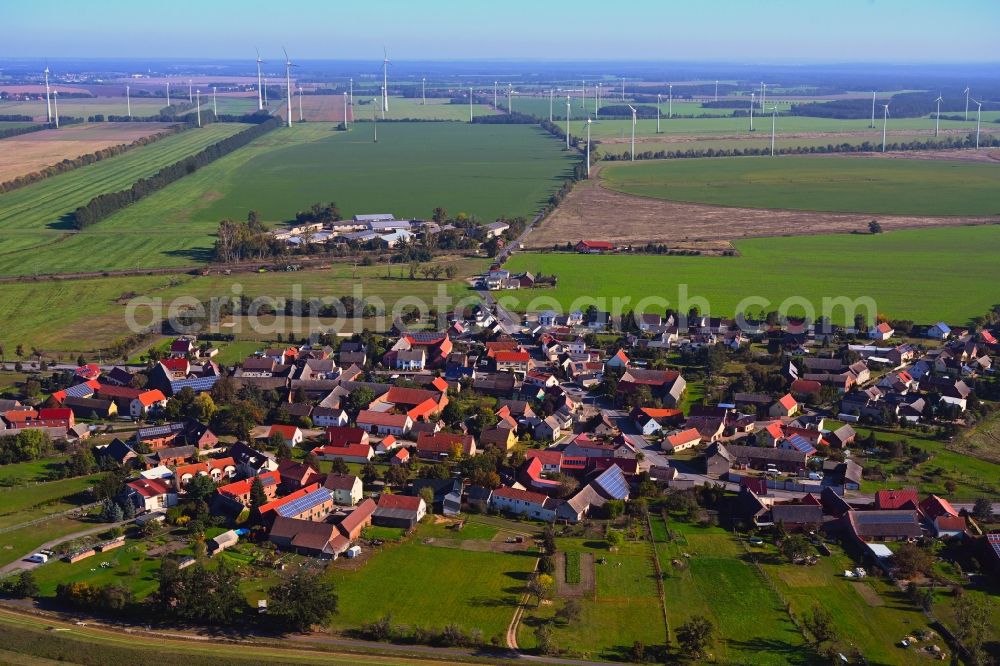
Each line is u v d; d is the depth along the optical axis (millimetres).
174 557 184625
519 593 174625
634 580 179500
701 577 180750
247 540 194000
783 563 186500
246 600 169250
